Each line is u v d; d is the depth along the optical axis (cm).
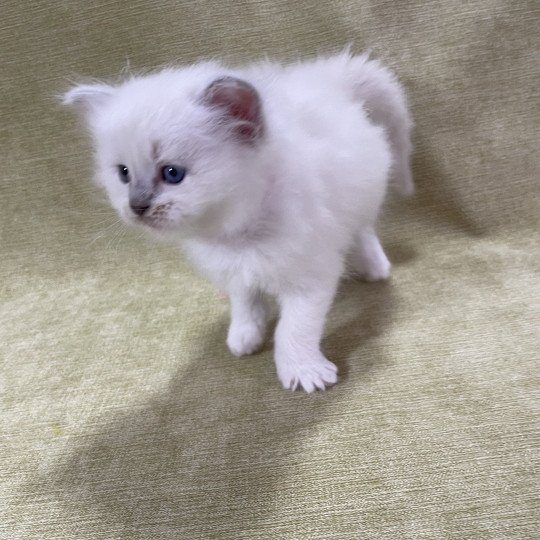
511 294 25
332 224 21
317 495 16
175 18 30
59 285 32
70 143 32
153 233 18
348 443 18
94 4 30
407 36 30
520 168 31
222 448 18
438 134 32
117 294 31
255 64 27
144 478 18
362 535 15
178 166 17
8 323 29
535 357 20
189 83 18
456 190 32
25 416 22
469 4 29
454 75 31
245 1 30
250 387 21
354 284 28
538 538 14
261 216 19
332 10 30
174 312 28
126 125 17
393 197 32
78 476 18
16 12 30
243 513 16
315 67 27
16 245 33
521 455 16
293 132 20
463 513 15
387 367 21
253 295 23
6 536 16
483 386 19
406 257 30
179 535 16
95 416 21
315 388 21
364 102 27
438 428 18
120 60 31
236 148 18
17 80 32
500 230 32
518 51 30
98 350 26
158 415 21
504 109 31
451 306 25
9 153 33
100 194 31
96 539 16
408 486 16
